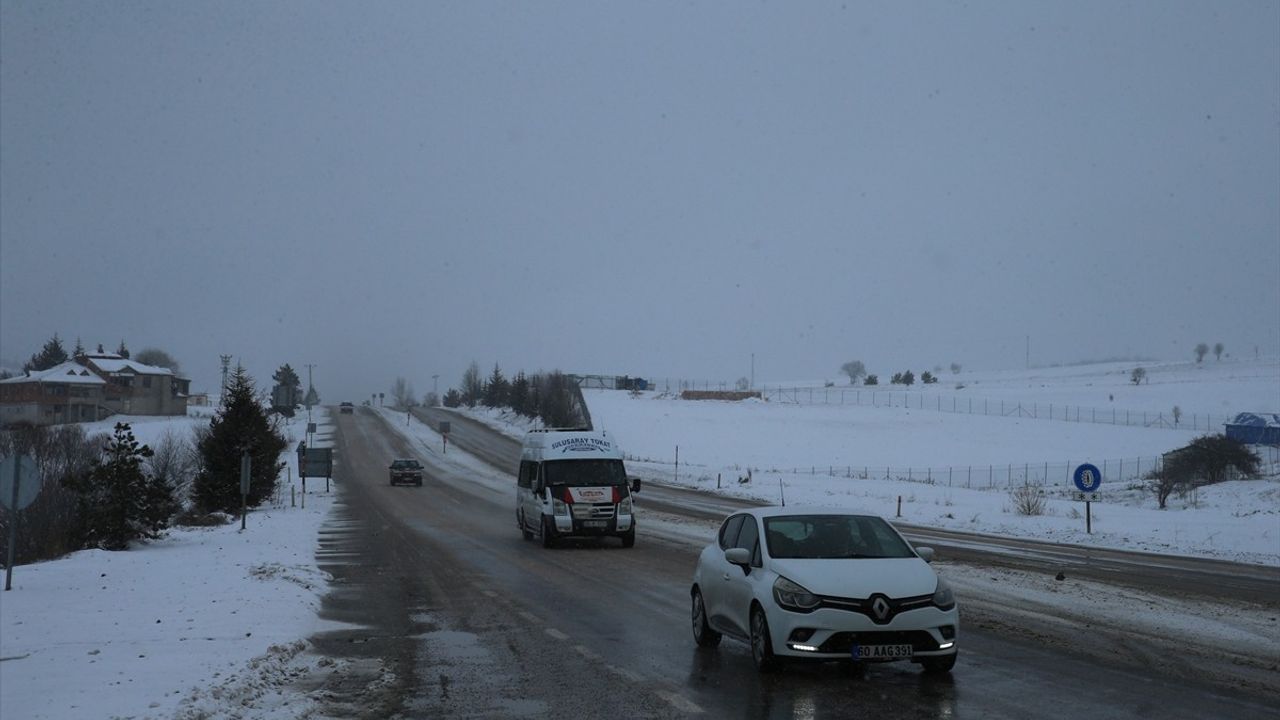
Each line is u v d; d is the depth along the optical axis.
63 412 99.25
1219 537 29.58
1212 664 10.52
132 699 8.91
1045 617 13.84
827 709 8.53
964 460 74.62
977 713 8.34
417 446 93.06
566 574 19.84
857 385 177.12
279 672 10.36
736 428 93.44
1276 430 71.56
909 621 9.44
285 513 39.72
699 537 28.72
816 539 10.70
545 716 8.46
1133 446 81.62
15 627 13.01
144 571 19.59
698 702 8.87
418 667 10.69
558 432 27.16
